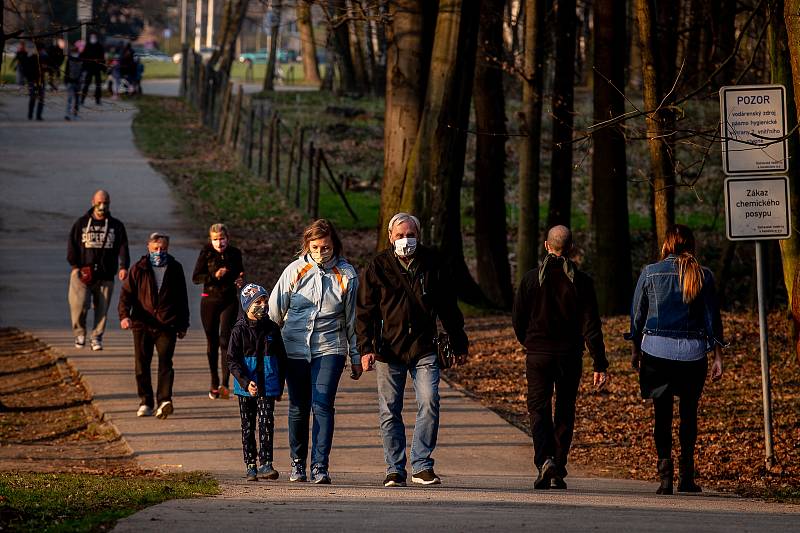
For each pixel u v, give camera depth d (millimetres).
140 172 82625
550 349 21094
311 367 20812
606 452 27281
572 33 50000
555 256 21188
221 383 32875
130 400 31469
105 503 16375
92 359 36656
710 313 20797
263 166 86312
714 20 48344
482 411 31031
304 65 169250
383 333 20359
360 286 20297
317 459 20812
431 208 44469
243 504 16500
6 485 18188
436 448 27078
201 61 127500
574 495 19766
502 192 51938
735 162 24391
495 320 44938
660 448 21328
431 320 20359
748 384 32812
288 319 20812
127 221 65938
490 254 51875
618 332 39531
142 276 29641
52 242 59781
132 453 26047
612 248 45625
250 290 21031
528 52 48625
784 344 37438
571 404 21500
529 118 49281
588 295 20984
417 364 20484
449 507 16484
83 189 75250
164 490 18438
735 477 24453
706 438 27828
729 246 51219
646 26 32750
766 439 24797
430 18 45469
